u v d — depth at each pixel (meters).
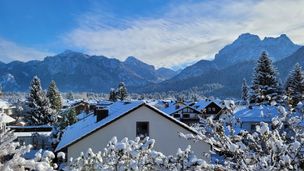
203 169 5.59
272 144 4.78
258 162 4.92
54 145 34.44
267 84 43.00
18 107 67.81
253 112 30.34
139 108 22.12
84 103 76.00
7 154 4.26
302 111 5.26
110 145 6.15
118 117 21.81
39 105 59.12
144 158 5.97
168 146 22.16
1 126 4.38
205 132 5.29
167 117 22.28
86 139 21.48
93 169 6.20
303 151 4.96
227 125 5.24
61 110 67.69
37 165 4.19
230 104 5.25
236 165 5.06
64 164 6.75
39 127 46.53
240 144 5.00
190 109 61.12
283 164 4.65
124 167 5.71
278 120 5.31
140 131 22.09
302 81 35.31
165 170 5.94
